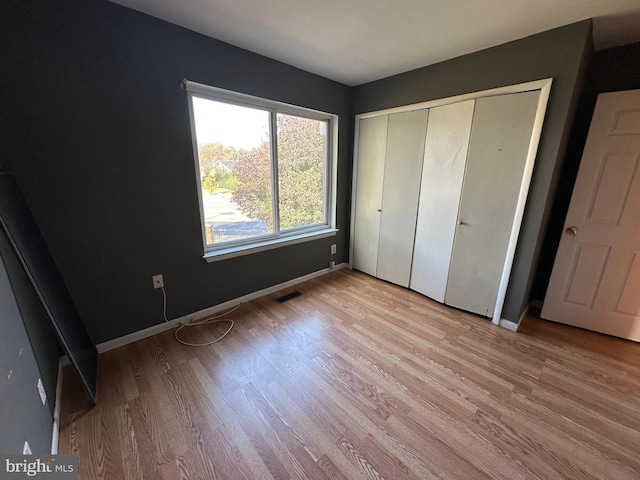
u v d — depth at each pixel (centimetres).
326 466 114
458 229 237
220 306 241
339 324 224
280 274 285
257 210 256
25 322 117
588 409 144
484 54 203
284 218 282
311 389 155
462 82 217
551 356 186
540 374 169
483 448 122
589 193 202
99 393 149
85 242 165
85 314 173
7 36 128
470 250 233
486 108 205
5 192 122
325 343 198
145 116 173
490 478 110
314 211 314
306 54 215
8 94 132
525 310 241
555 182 204
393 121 270
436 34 183
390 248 299
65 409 138
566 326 225
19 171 139
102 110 157
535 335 212
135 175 176
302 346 194
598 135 192
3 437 77
